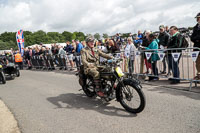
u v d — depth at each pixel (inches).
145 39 260.5
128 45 260.1
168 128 109.3
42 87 248.4
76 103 168.6
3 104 180.4
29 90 236.8
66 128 119.3
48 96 199.3
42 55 466.0
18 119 138.9
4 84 296.7
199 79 188.5
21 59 545.3
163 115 127.7
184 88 185.5
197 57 187.2
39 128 121.9
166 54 227.9
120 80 135.9
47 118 137.9
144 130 109.0
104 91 147.2
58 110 153.4
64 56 399.2
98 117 132.9
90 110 148.1
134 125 116.3
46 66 458.0
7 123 132.5
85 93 184.4
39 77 346.6
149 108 142.0
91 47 161.5
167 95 169.9
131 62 258.7
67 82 269.0
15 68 352.5
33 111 155.0
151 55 225.9
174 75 204.7
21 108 164.9
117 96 144.1
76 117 135.9
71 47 394.0
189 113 127.7
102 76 147.9
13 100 193.5
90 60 161.2
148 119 123.3
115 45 271.3
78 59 348.5
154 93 179.3
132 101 152.9
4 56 605.0
